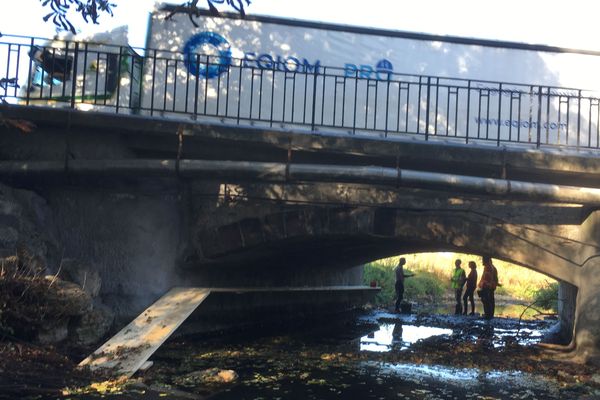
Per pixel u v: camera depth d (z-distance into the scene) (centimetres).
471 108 1153
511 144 1137
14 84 869
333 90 1140
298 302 1528
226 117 977
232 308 1194
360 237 996
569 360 953
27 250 819
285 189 986
